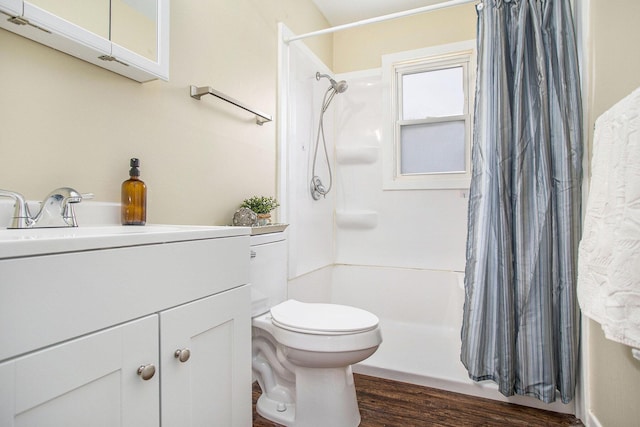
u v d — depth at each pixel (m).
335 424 1.34
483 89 1.65
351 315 1.42
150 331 0.68
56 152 0.93
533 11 1.60
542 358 1.48
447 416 1.50
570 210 1.48
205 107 1.45
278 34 2.01
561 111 1.51
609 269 0.96
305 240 2.33
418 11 1.84
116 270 0.62
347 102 2.81
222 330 0.89
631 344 0.87
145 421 0.67
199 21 1.43
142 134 1.18
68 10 0.90
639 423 1.07
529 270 1.52
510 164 1.58
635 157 0.87
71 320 0.55
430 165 2.60
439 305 2.41
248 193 1.72
